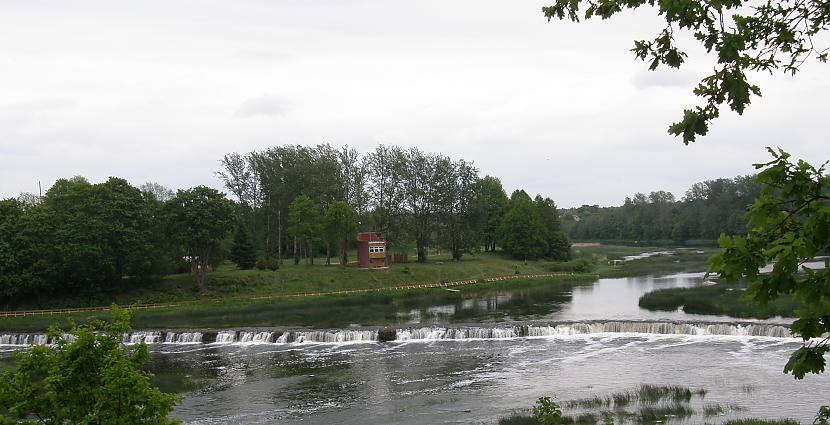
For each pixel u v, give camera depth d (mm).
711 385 34656
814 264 67500
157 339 55625
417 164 114562
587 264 121688
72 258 72500
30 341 55781
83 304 74875
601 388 35094
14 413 13805
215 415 32750
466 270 108625
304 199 99312
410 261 117938
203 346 53094
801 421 27859
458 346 49531
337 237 100062
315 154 110000
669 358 41906
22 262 71875
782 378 35594
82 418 14156
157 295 79812
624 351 44906
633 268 120750
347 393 36375
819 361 6633
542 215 140375
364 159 113562
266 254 105188
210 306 76938
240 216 104625
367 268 101250
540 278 104188
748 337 47688
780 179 6742
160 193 176750
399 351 48281
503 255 134500
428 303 79000
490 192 143625
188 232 79375
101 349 14828
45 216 74688
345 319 66438
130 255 76375
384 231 110875
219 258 95062
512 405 32562
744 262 6445
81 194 77125
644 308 65250
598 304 70438
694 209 188125
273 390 37531
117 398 14188
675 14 7832
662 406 30891
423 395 35312
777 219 6680
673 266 121312
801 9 7758
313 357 47000
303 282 90938
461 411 31938
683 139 8008
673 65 8312
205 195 82625
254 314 72312
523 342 50125
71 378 14359
